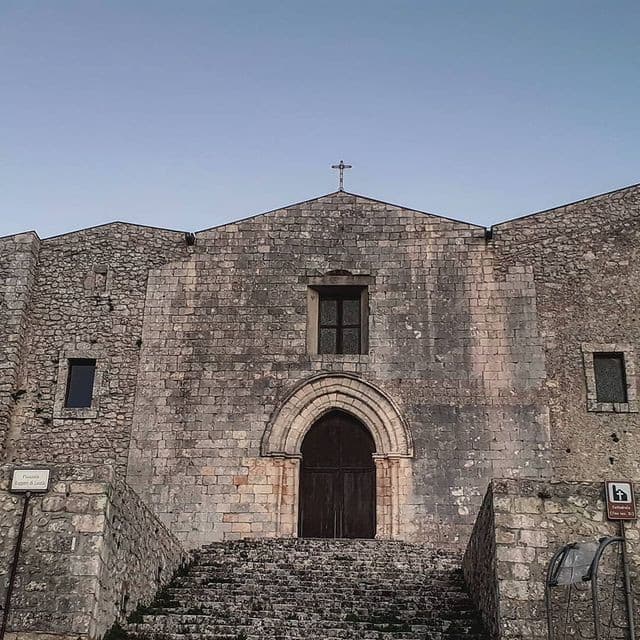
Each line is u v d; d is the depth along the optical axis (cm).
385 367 2309
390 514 2173
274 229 2470
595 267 2366
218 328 2375
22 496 1409
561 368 2272
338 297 2450
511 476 2178
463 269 2395
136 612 1496
